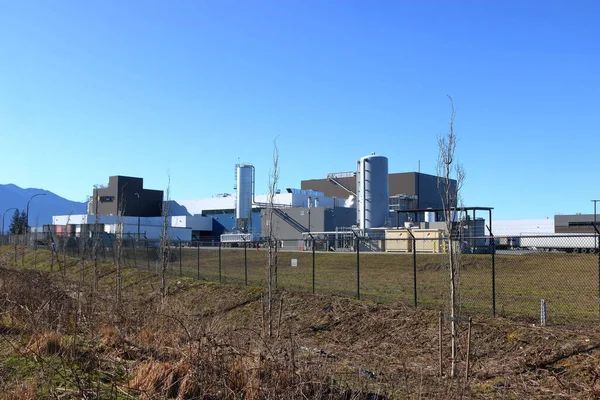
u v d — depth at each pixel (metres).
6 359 8.39
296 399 6.81
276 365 7.24
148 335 10.15
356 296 17.80
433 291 19.27
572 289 19.25
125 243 39.56
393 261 30.53
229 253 40.19
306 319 15.49
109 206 78.56
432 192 74.31
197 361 7.36
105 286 24.78
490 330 11.98
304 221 57.47
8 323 10.77
